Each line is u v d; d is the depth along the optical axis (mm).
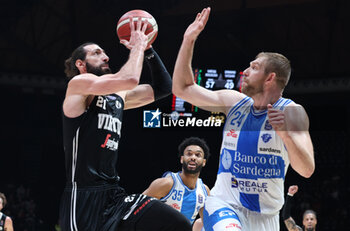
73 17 21344
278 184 3543
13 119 21859
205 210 3648
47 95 22188
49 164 21953
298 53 21344
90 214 3355
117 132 3666
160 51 21938
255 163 3512
